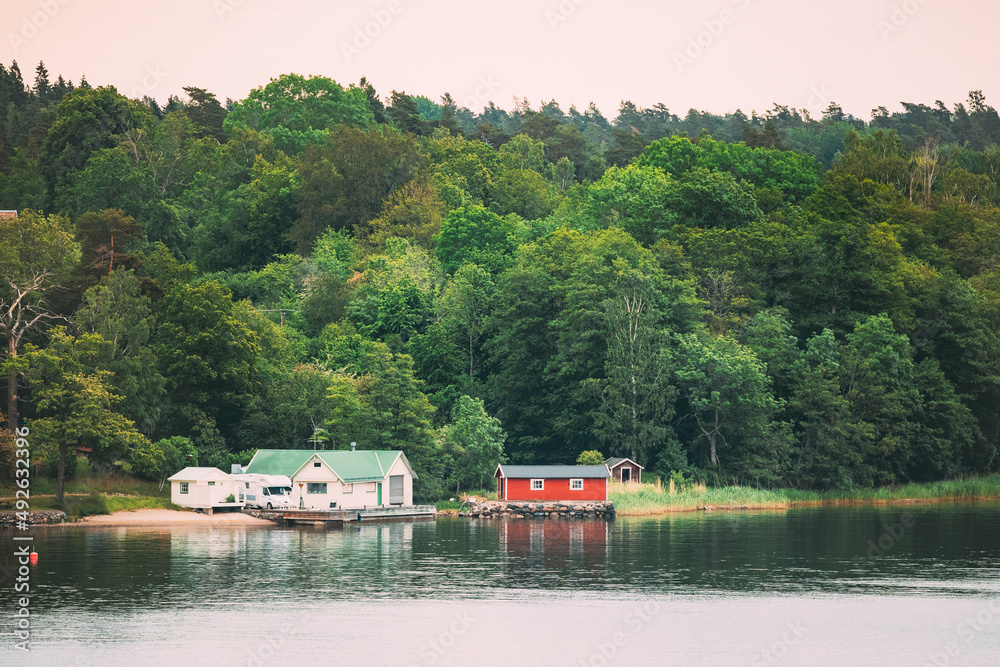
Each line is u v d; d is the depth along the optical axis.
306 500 112.25
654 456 132.88
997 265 170.00
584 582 71.81
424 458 123.31
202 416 122.44
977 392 147.88
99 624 59.31
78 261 135.50
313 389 128.38
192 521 106.94
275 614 62.00
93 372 112.25
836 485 133.62
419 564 78.81
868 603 65.75
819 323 149.62
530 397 144.12
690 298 140.88
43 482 109.19
